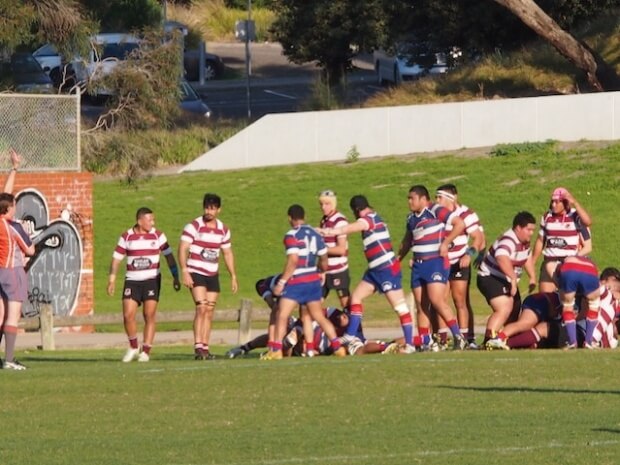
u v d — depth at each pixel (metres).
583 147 145.38
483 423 42.47
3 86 134.12
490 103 151.62
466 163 145.88
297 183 145.88
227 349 77.00
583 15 175.25
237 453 38.50
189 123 177.50
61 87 130.62
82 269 99.75
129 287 64.50
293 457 37.72
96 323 84.50
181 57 127.00
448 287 66.56
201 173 155.38
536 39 178.62
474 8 178.25
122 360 65.06
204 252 64.94
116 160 128.38
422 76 194.62
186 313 83.50
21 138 98.75
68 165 99.94
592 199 132.62
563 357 57.72
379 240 62.78
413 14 185.25
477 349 63.22
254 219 135.88
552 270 65.56
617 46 167.88
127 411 46.50
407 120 154.62
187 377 53.97
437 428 41.75
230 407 46.75
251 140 158.75
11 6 120.88
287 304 61.34
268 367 56.41
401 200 137.50
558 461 36.41
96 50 127.75
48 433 42.62
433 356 59.41
